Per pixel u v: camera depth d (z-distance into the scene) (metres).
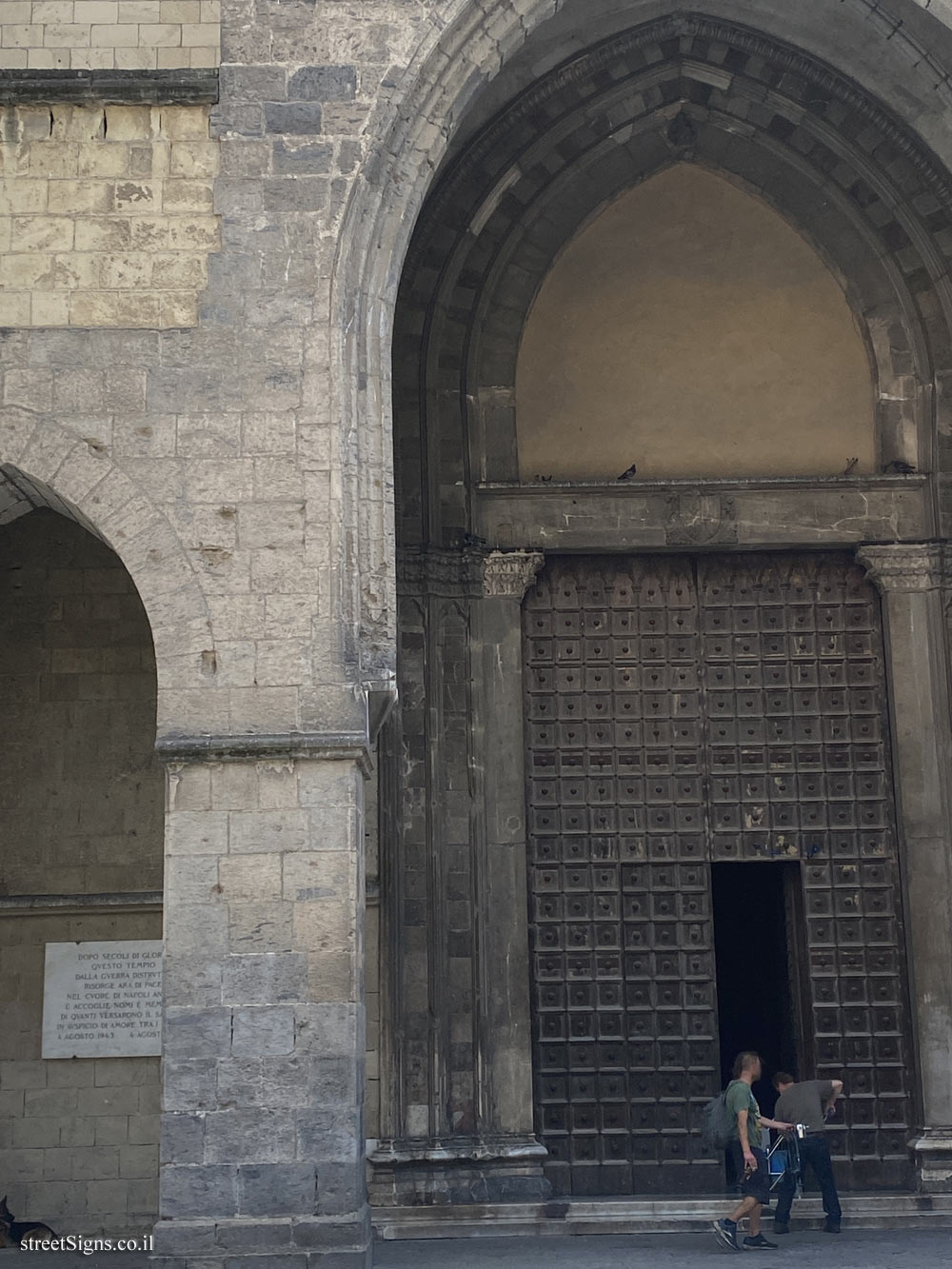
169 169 15.02
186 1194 13.20
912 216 19.16
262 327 14.77
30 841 18.41
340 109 15.16
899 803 18.77
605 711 19.33
